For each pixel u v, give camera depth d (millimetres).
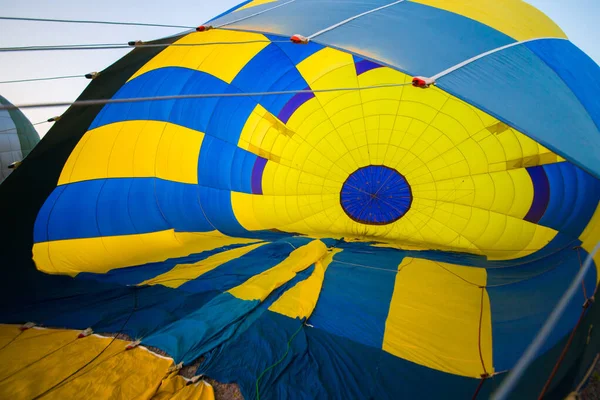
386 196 9180
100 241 7500
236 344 4250
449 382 3662
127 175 8172
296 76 8617
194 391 3488
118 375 3652
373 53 3926
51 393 3385
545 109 3875
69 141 7414
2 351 4043
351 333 4570
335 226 9508
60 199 7316
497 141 7871
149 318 4816
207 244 8148
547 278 5465
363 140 9086
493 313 4898
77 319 4793
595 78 5812
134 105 8008
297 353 4109
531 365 3475
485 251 7777
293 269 6195
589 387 3055
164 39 7148
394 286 5801
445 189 8742
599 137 4102
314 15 4941
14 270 6227
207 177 9117
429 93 8086
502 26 5043
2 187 6613
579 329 3512
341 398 3465
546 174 7398
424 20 4727
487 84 3797
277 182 9711
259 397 3457
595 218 6203
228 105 8711
